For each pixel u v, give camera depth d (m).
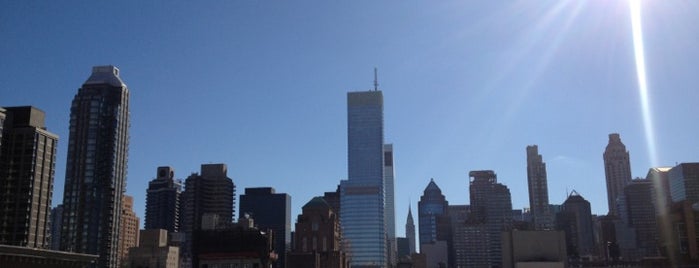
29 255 100.50
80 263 112.88
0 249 95.06
